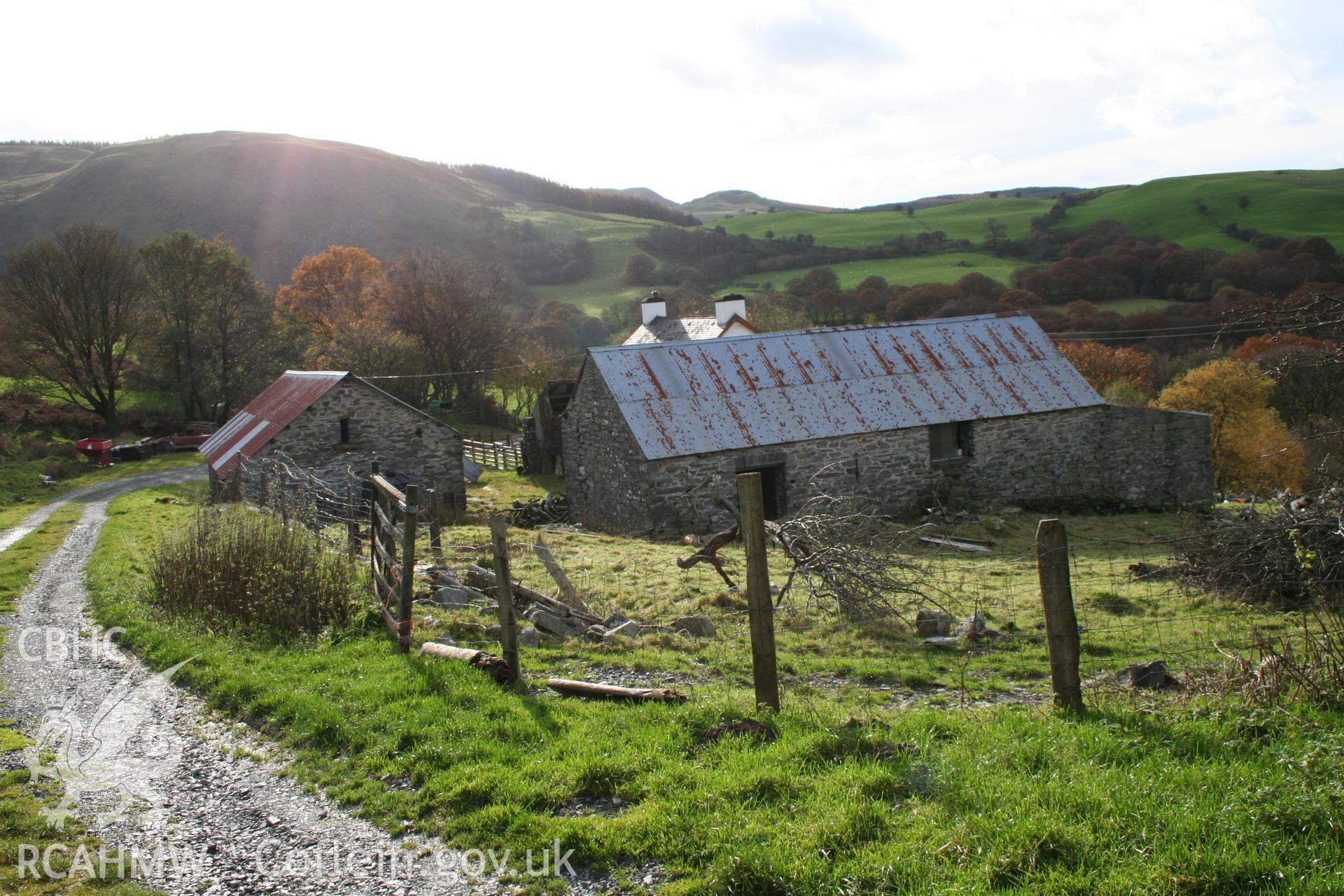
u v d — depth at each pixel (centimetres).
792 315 6844
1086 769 622
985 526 2659
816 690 1063
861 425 2870
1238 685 793
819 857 546
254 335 6425
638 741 741
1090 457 3183
